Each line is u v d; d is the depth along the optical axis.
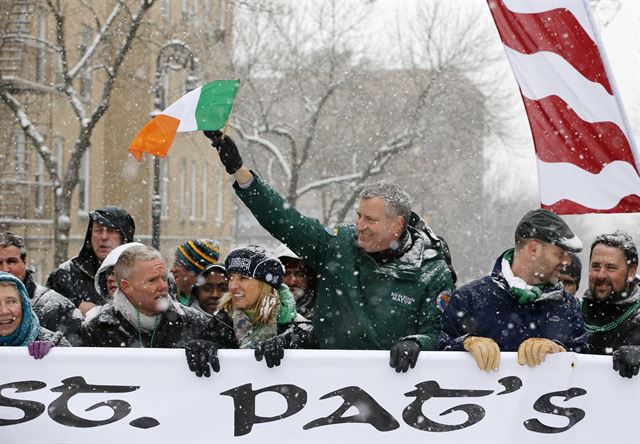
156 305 4.43
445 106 30.98
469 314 4.09
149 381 4.00
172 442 3.99
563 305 4.07
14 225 25.23
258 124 29.77
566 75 4.95
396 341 4.27
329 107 31.33
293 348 4.25
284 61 28.70
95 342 4.52
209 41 27.47
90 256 6.13
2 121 24.62
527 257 4.01
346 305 4.34
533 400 3.97
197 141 37.31
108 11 27.92
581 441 3.96
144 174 31.70
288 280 5.35
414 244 4.43
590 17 4.87
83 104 28.23
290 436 3.99
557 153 4.98
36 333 4.29
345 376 3.99
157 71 20.55
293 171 27.80
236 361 3.99
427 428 3.98
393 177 31.78
